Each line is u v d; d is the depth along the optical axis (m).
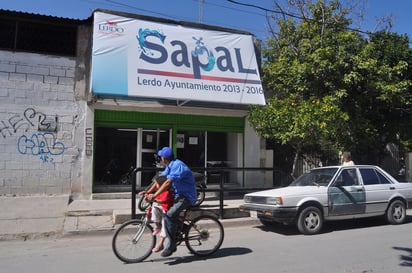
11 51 11.99
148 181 13.45
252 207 9.43
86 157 12.52
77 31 12.74
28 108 12.05
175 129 13.79
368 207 9.76
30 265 6.49
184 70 12.61
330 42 13.37
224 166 14.55
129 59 12.01
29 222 9.58
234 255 7.07
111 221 9.89
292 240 8.39
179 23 13.35
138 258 6.68
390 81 13.82
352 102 13.37
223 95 12.87
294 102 12.20
